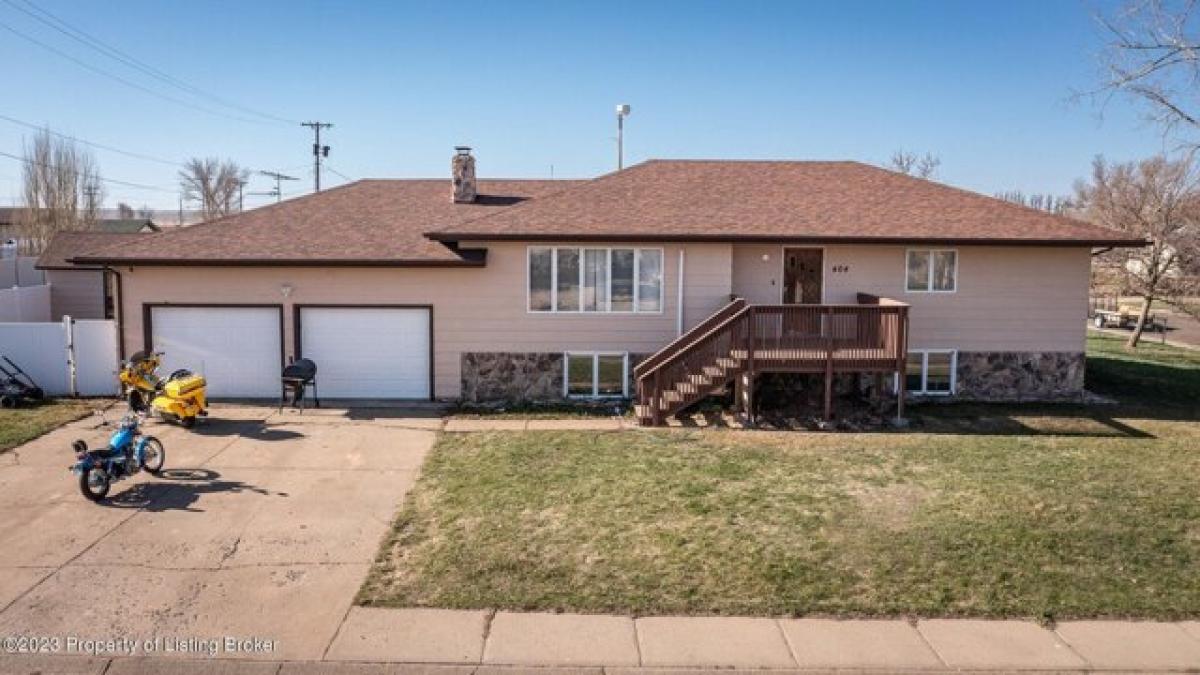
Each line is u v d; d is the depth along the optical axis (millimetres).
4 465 12672
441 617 8055
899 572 8953
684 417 16406
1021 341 18484
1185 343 31969
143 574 8961
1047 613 8125
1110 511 10742
